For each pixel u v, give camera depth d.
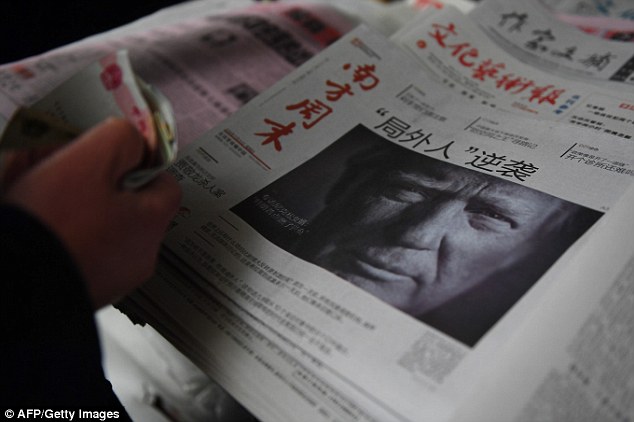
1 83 0.55
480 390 0.31
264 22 0.66
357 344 0.35
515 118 0.49
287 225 0.42
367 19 0.69
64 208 0.30
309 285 0.38
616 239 0.37
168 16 0.73
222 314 0.38
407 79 0.53
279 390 0.34
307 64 0.53
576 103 0.51
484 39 0.59
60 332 0.32
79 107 0.36
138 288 0.40
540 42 0.59
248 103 0.51
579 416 0.30
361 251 0.40
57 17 0.87
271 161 0.47
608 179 0.42
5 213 0.28
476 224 0.40
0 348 0.31
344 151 0.48
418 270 0.38
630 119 0.48
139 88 0.33
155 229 0.34
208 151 0.48
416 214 0.42
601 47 0.58
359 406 0.33
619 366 0.31
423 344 0.34
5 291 0.30
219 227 0.43
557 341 0.32
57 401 0.33
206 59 0.61
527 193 0.42
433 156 0.47
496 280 0.36
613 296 0.34
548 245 0.38
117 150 0.30
